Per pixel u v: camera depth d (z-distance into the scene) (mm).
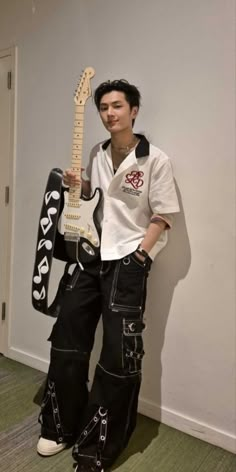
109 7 1654
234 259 1471
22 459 1472
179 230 1582
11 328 2260
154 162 1425
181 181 1549
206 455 1530
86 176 1725
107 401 1396
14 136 2082
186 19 1462
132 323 1404
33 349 2168
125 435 1438
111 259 1448
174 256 1611
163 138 1572
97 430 1400
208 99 1447
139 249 1409
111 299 1434
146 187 1450
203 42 1435
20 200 2107
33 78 1961
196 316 1588
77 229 1526
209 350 1571
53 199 1530
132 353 1394
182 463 1479
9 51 2045
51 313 1594
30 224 2080
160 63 1541
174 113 1531
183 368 1648
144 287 1469
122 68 1649
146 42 1566
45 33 1882
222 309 1521
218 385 1564
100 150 1573
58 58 1849
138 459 1491
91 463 1384
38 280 1550
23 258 2139
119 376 1384
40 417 1574
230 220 1460
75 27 1771
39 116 1963
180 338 1642
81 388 1547
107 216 1499
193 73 1469
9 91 2080
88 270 1547
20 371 2131
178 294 1623
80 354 1537
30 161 2033
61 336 1525
